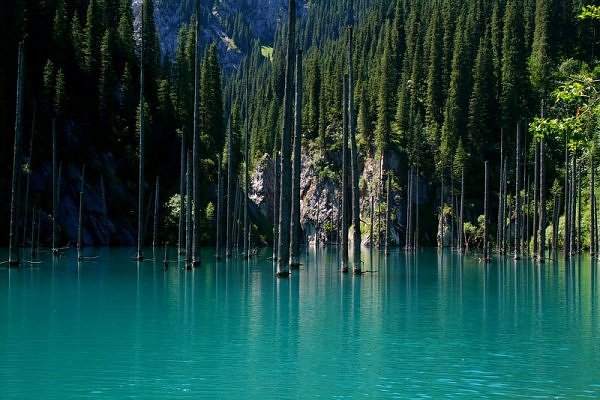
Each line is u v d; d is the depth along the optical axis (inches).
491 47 5541.3
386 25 6525.6
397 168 5007.4
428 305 1030.4
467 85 5132.9
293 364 596.1
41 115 3560.5
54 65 3880.4
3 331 753.0
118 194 3686.0
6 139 3270.2
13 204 1678.2
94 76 4037.9
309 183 5708.7
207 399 485.7
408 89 5565.9
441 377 552.7
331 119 5797.2
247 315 893.8
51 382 531.5
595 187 3604.8
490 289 1323.8
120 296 1106.7
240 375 555.8
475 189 4813.0
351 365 596.4
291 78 1400.1
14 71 3506.4
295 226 1654.8
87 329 771.4
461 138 4879.4
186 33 5270.7
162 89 4382.4
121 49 4503.0
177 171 4222.4
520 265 2272.4
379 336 741.3
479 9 5969.5
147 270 1706.4
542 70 5044.3
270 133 6141.7
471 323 844.6
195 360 609.9
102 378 543.5
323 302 1050.1
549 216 4008.4
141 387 516.7
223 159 4360.2
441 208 4571.9
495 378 551.2
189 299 1074.1
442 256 3132.4
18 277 1448.1
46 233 3102.9
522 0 5910.4
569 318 898.7
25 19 3735.2
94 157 3725.4
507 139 4884.4
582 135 609.6
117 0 4982.8
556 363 607.8
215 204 3944.4
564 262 2418.8
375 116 5565.9
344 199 1667.1
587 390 513.3
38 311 917.2
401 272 1849.2
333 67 6181.1
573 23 5344.5
